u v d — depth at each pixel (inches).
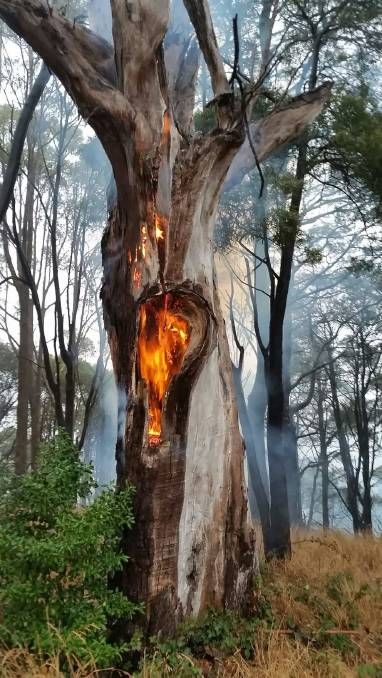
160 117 257.3
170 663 218.7
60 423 393.1
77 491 231.6
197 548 250.5
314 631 256.2
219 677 218.4
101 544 221.9
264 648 237.9
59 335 402.0
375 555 416.5
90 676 189.9
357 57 450.0
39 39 248.7
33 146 460.8
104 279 278.5
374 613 283.7
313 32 432.5
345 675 216.4
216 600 254.7
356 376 979.3
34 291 394.6
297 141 408.5
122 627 232.5
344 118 402.9
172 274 248.8
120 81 261.0
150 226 251.3
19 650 193.8
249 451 429.7
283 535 402.9
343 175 438.6
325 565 370.0
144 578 236.1
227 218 426.6
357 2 424.5
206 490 256.4
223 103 260.1
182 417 245.9
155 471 240.1
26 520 220.8
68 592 211.9
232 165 292.2
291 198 412.5
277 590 296.0
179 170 253.3
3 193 317.1
